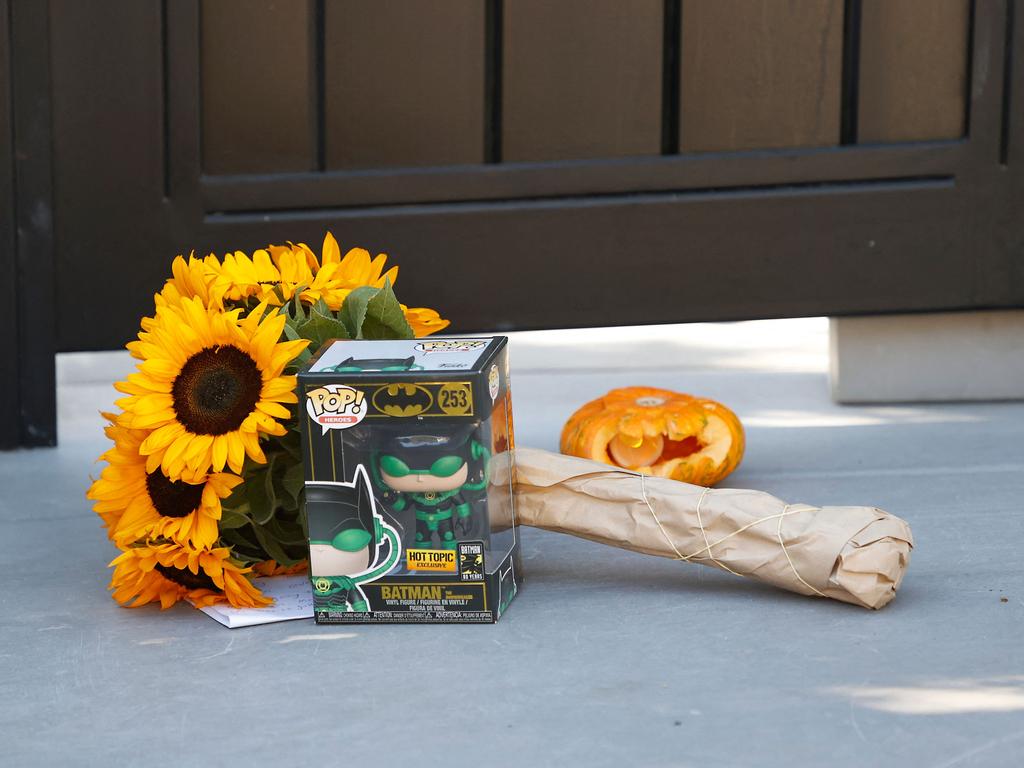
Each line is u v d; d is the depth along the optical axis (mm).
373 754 1326
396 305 1913
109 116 2771
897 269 2871
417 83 2814
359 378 1644
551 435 2729
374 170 2840
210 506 1724
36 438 2793
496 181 2844
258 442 1732
